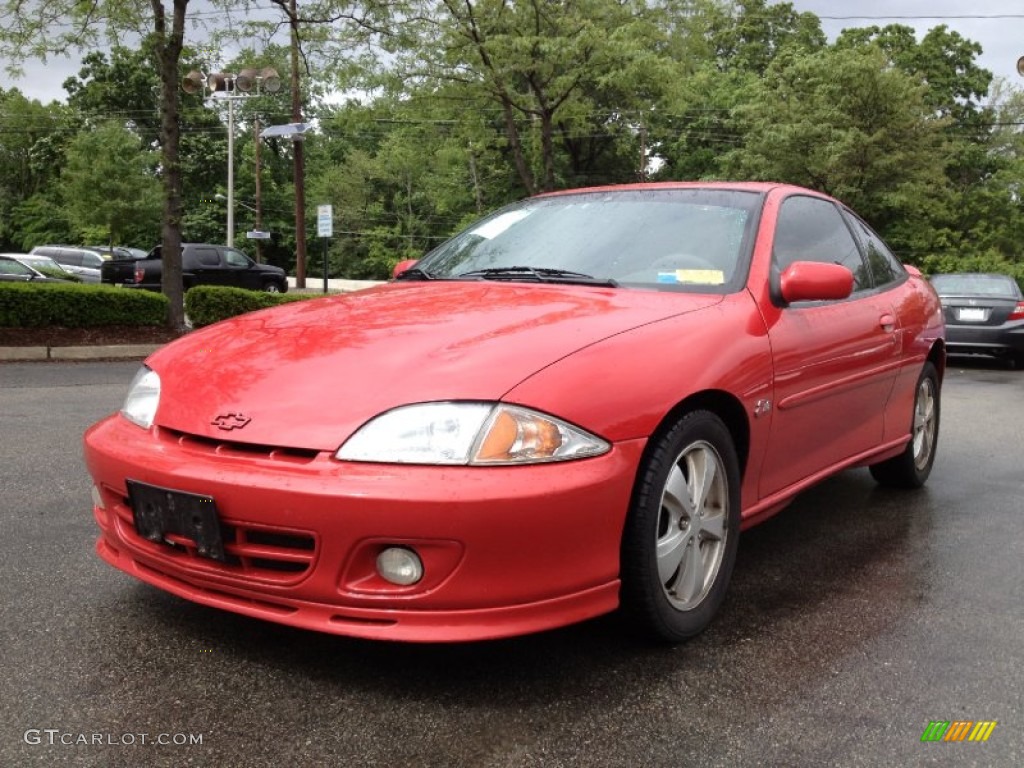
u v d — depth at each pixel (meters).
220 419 2.40
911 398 4.50
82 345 11.29
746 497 3.06
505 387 2.29
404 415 2.24
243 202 57.56
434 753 2.06
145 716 2.19
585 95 24.41
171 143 13.28
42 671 2.41
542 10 21.31
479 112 23.09
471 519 2.14
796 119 35.66
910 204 34.88
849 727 2.23
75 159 36.22
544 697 2.34
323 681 2.39
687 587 2.70
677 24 22.92
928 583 3.31
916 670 2.56
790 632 2.82
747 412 2.90
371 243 60.66
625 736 2.15
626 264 3.32
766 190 3.68
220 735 2.11
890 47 54.38
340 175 62.66
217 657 2.52
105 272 22.36
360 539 2.17
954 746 2.15
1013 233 41.44
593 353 2.47
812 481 3.52
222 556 2.30
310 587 2.23
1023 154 49.84
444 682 2.41
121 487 2.53
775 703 2.34
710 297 3.05
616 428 2.39
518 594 2.23
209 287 13.30
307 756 2.03
